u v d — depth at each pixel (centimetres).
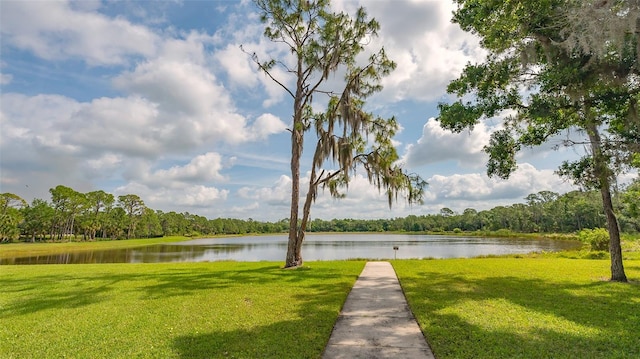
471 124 962
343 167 1454
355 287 990
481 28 924
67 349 508
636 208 1105
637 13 507
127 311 728
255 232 13325
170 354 481
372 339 536
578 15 560
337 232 12750
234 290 942
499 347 492
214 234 11394
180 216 9962
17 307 776
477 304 751
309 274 1271
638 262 1623
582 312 684
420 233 11469
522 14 689
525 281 1064
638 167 845
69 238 6781
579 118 794
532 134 1002
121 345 521
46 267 1634
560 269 1364
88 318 675
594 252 2031
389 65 1598
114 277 1242
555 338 530
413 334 559
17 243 5497
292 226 1576
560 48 641
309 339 533
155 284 1068
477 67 893
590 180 809
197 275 1278
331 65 1556
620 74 604
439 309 708
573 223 6425
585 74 623
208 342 526
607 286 972
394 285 1020
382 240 7019
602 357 459
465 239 6744
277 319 648
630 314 670
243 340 532
